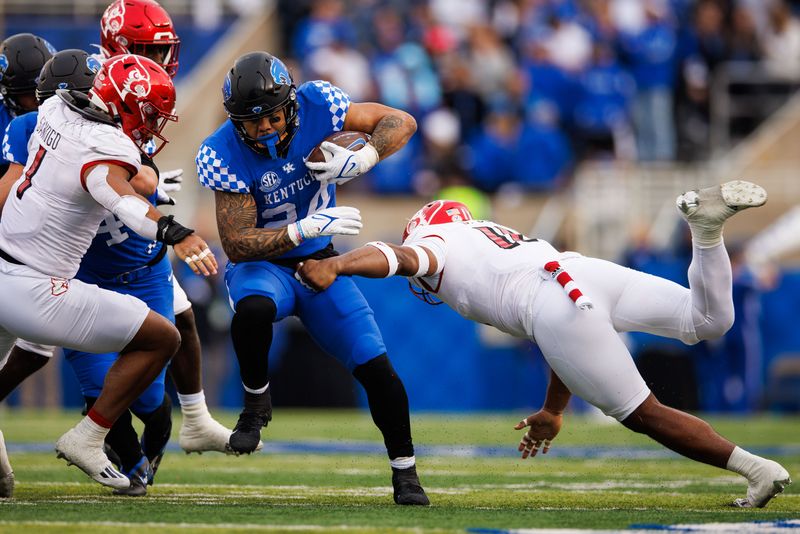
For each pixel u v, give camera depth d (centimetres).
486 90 4466
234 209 1511
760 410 3753
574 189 4197
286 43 4619
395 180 4228
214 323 3553
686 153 4519
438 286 1515
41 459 2153
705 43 4644
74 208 1403
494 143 4262
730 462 1452
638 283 1479
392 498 1588
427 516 1341
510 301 1477
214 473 1984
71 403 3822
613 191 4094
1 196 1491
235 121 1475
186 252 1359
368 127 1575
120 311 1430
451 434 2981
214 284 3550
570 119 4434
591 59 4447
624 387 1443
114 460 1678
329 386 3709
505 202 4194
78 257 1438
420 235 1537
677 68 4559
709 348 3659
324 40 4400
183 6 4600
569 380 1463
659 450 2562
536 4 4688
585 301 1410
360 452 2458
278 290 1522
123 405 1466
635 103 4519
